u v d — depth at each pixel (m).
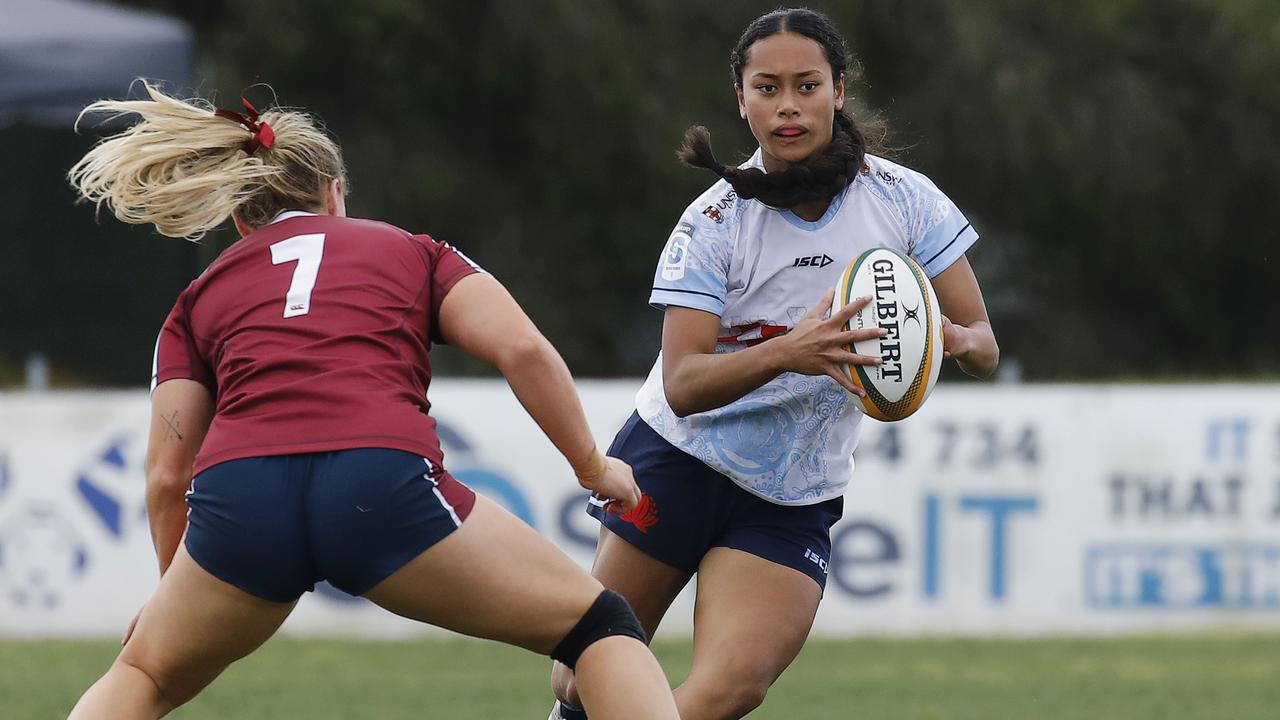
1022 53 82.81
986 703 25.00
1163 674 27.88
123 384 53.34
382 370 12.02
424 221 74.75
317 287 12.26
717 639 14.52
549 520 31.33
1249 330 93.12
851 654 29.86
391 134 74.12
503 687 26.14
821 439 15.04
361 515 11.55
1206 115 87.19
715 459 15.07
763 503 15.11
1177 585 32.34
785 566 14.85
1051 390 32.25
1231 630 32.28
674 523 15.33
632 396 31.42
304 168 12.96
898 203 14.66
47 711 23.03
